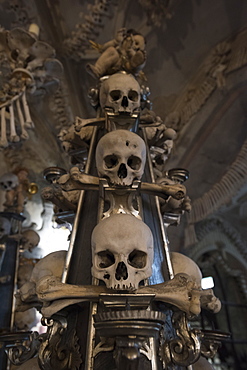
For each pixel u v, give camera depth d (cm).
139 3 358
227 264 485
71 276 102
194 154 420
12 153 386
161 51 396
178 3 359
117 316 70
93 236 87
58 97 394
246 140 385
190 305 84
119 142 99
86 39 371
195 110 391
